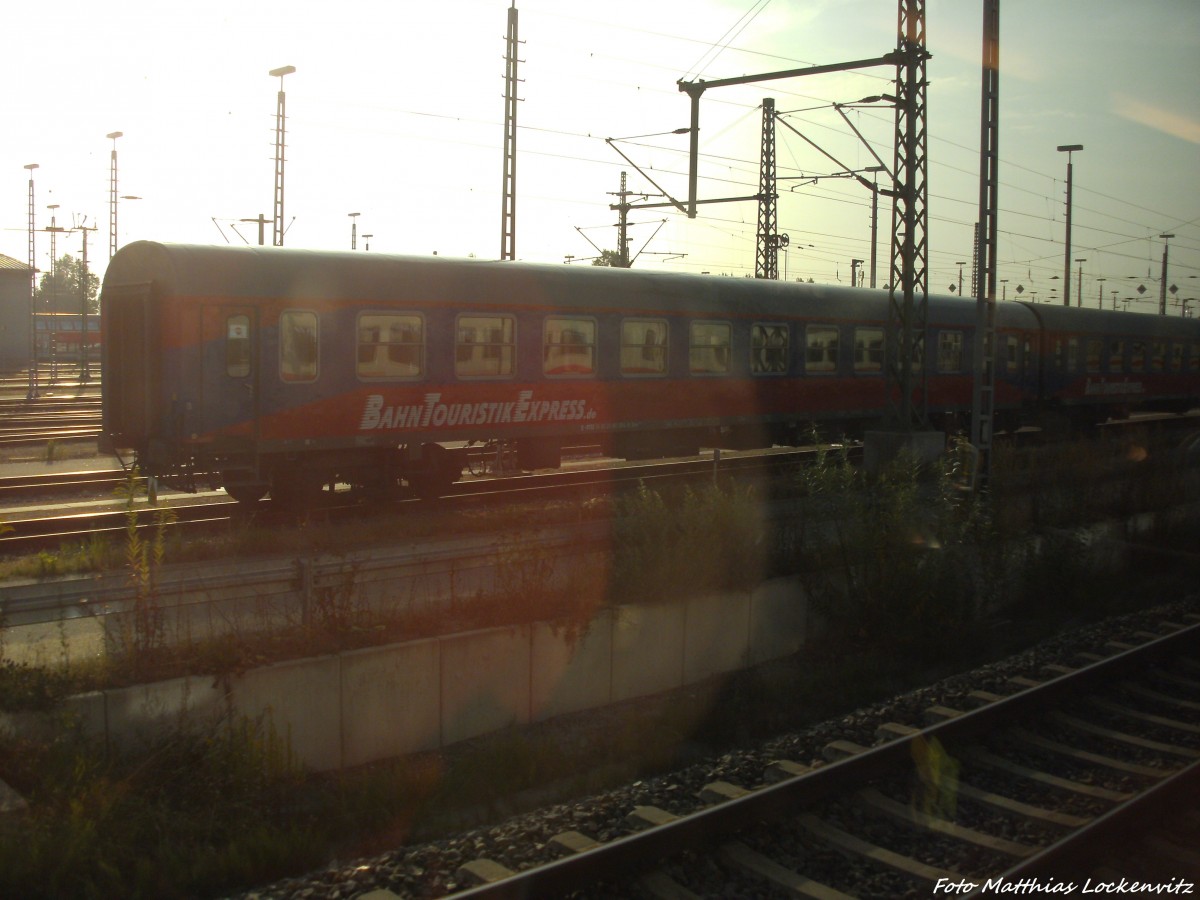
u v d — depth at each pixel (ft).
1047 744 25.43
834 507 39.58
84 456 74.90
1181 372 112.47
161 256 45.42
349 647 27.20
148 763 22.53
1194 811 21.09
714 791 22.47
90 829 19.94
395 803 23.89
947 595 36.68
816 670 34.14
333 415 48.73
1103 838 19.43
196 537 43.91
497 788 25.12
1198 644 33.81
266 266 46.93
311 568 27.71
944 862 19.66
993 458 62.18
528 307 54.90
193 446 45.37
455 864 19.72
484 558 31.50
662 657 32.81
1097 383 98.89
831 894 18.29
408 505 52.95
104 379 48.34
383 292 49.83
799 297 69.46
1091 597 41.70
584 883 18.15
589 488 59.21
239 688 25.02
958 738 25.13
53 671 24.26
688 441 64.23
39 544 42.24
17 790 21.57
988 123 48.93
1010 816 21.52
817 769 22.31
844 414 73.00
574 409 57.26
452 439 52.54
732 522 36.09
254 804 23.16
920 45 57.11
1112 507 55.88
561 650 30.42
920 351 77.77
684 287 62.59
